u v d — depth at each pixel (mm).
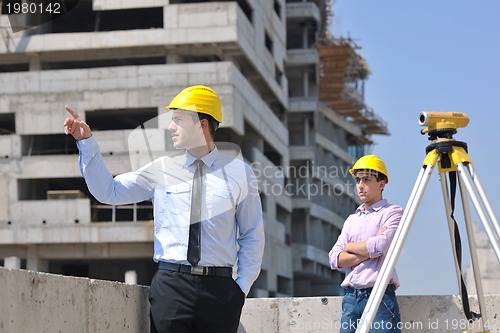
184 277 3961
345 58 54938
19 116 36812
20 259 36812
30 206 35906
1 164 36406
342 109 61000
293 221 52469
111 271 40906
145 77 36625
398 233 4395
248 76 43938
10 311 3314
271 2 46500
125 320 4598
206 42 37500
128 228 35438
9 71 41969
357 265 5297
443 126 4453
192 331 4023
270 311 6309
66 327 3854
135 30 37656
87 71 36844
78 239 35531
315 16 54688
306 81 55562
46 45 37500
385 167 5422
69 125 3818
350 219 5484
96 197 3904
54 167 36125
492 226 4250
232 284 4039
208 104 3875
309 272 52250
